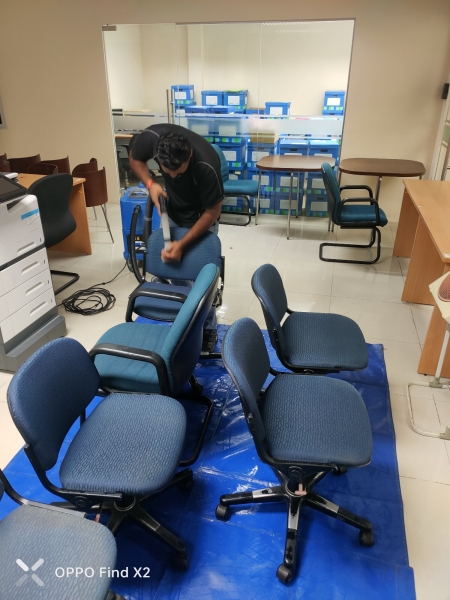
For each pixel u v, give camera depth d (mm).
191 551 1543
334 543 1575
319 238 4461
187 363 1713
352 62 4363
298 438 1432
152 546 1562
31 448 1228
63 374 1416
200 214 2494
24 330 2445
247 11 4406
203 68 4852
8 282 2266
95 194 3996
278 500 1642
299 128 4723
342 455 1372
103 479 1303
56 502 1647
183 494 1754
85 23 4832
